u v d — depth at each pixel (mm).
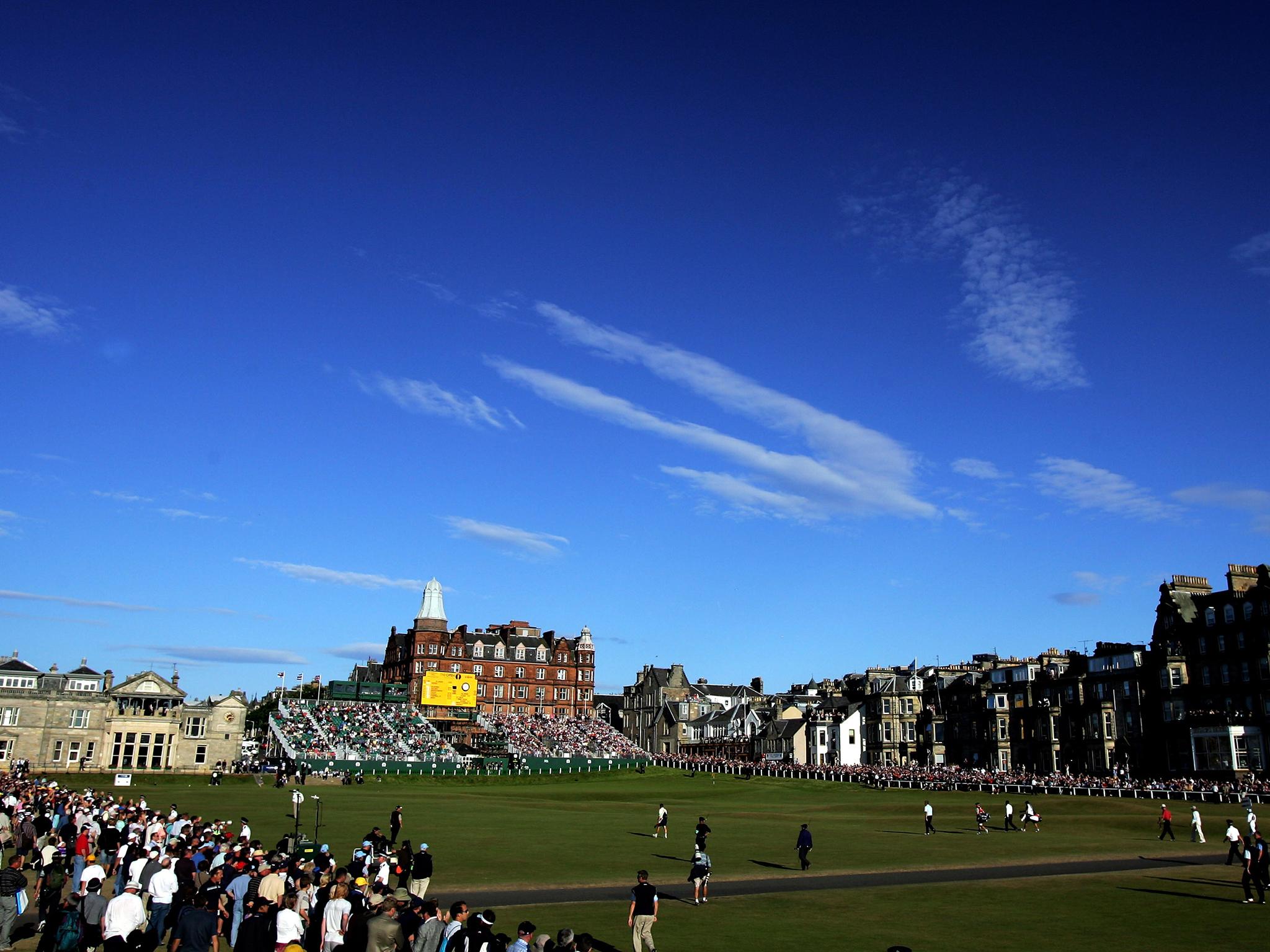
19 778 85062
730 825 64000
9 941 22453
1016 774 109312
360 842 49375
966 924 30719
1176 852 50312
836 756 152000
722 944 27438
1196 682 102812
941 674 143875
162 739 114938
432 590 173250
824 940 28156
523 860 44031
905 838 56656
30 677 116062
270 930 20281
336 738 129125
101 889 31219
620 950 26469
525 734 150750
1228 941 28422
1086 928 30156
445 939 19859
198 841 30625
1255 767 91875
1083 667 118188
